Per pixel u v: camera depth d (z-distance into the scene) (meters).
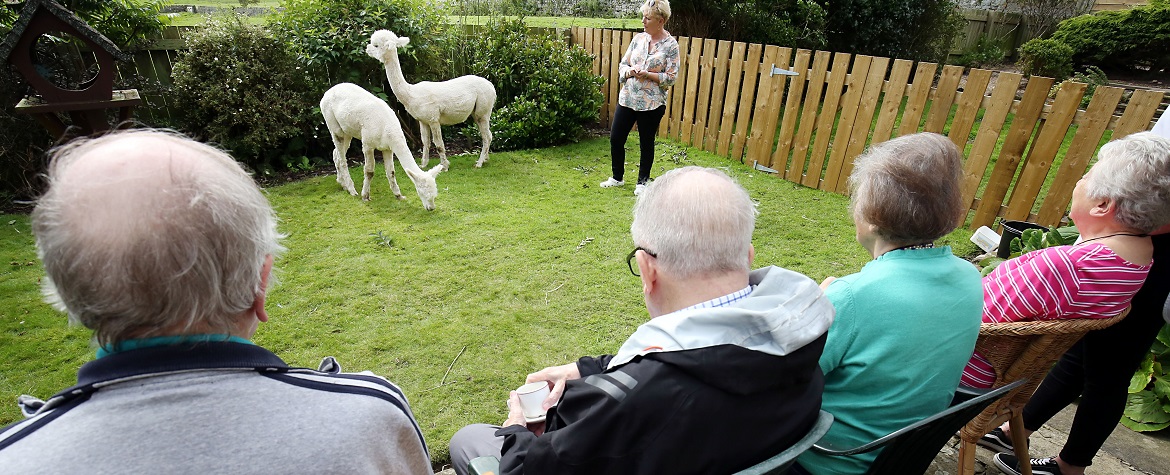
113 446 0.66
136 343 0.73
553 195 4.81
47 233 0.68
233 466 0.68
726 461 1.00
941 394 1.37
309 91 5.41
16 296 3.13
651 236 1.14
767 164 5.51
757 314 0.97
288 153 5.33
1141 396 2.38
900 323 1.30
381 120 4.22
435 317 3.02
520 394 1.54
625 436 0.99
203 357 0.73
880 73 4.45
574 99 6.33
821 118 4.92
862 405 1.36
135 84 4.86
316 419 0.75
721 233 1.09
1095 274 1.44
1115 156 1.49
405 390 2.48
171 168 0.71
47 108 3.50
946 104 4.16
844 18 8.65
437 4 6.37
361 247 3.78
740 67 5.52
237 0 7.15
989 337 1.56
